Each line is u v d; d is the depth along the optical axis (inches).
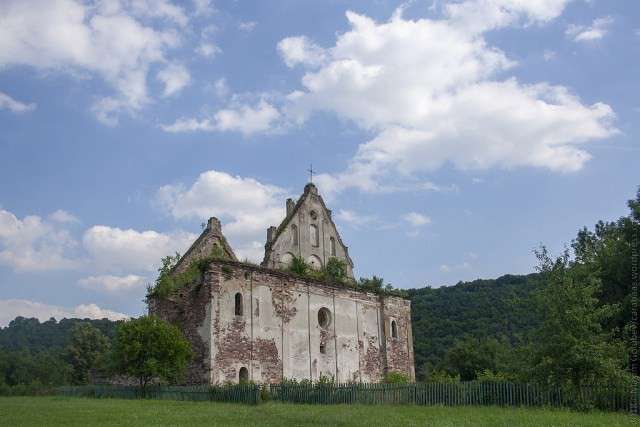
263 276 1831.9
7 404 1352.1
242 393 1391.5
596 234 1696.6
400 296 2352.4
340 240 2348.7
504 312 3941.9
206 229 2070.6
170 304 1786.4
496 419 885.8
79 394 1914.4
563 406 1091.9
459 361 3139.8
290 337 1866.4
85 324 4055.1
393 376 2057.1
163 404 1312.7
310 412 1072.8
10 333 6560.0
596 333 1172.5
